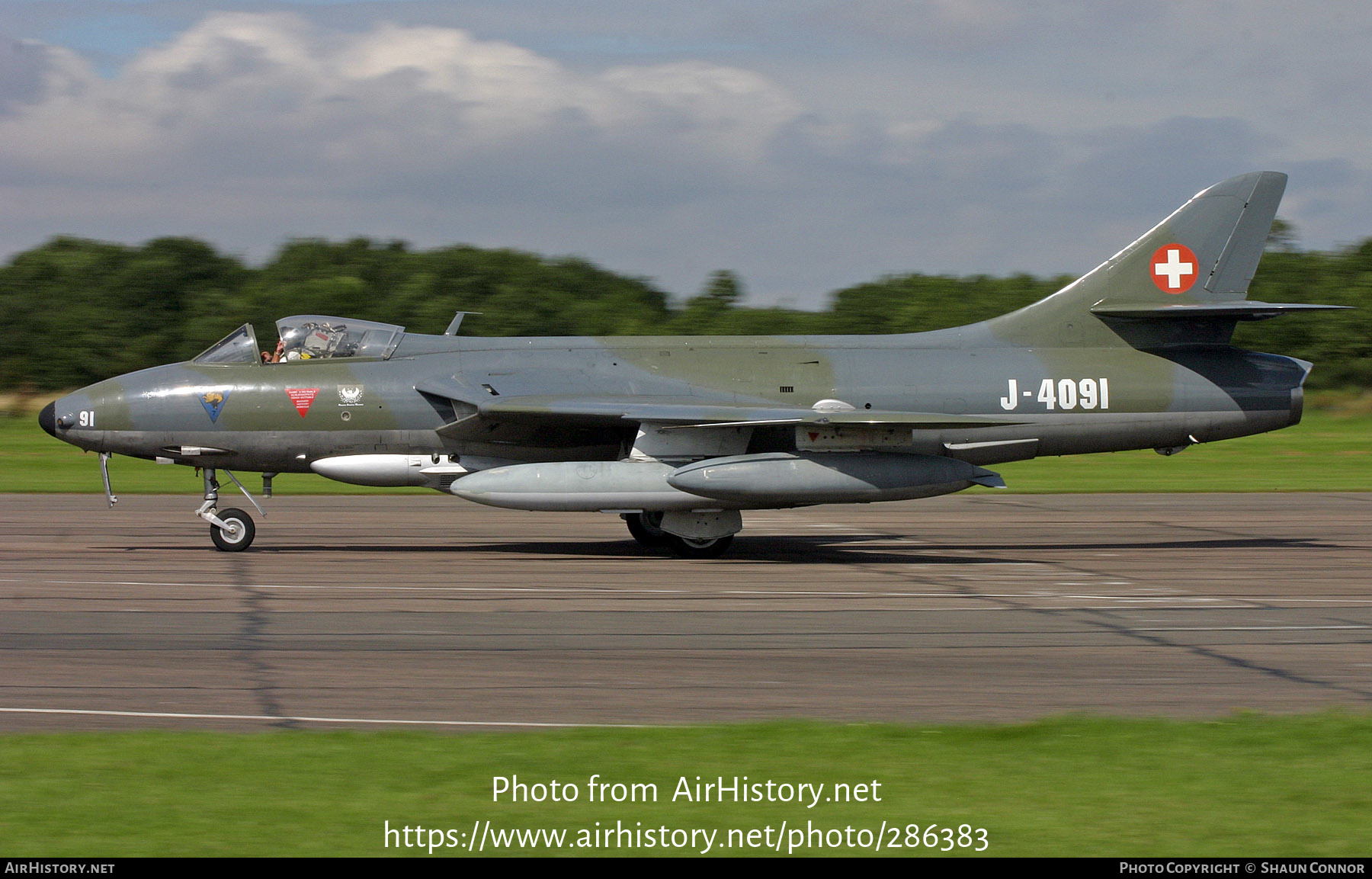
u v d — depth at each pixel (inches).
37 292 5605.3
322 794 658.8
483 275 5787.4
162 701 887.7
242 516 1712.6
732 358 1801.2
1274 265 6505.9
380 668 1000.9
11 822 613.6
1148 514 2332.7
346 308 5275.6
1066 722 809.5
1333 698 925.2
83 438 1663.4
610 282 6156.5
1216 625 1219.9
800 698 915.4
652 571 1567.4
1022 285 6215.6
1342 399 5088.6
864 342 1845.5
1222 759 732.7
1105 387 1809.8
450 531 1979.6
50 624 1176.8
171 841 590.9
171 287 5649.6
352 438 1713.8
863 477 1617.9
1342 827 620.7
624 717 853.8
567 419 1647.4
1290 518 2269.9
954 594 1403.8
